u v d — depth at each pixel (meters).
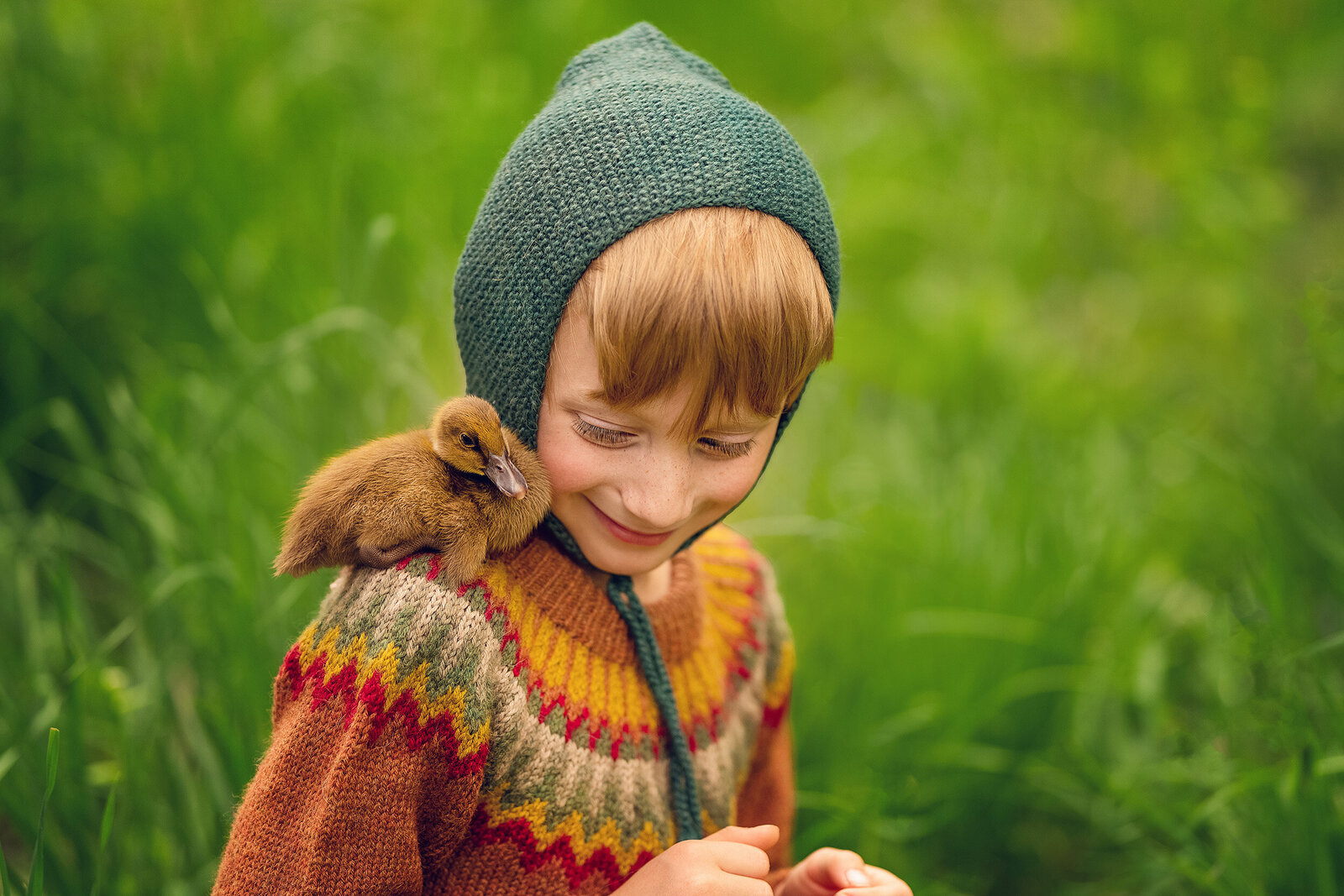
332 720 1.53
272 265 4.02
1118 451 4.62
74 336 3.88
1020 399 5.15
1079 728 3.54
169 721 2.72
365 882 1.51
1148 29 7.51
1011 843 3.51
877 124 6.61
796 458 4.57
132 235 3.99
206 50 4.50
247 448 3.38
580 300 1.57
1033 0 8.47
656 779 1.82
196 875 2.49
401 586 1.57
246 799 1.59
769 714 2.26
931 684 3.57
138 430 3.26
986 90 7.29
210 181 4.17
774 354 1.56
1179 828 2.94
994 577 3.79
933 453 4.60
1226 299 6.06
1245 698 3.18
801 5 8.01
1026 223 6.43
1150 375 5.73
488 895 1.66
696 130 1.59
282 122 4.48
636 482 1.62
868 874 1.89
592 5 6.59
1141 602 3.97
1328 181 7.06
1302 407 4.46
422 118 4.93
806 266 1.62
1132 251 6.74
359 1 5.44
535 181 1.61
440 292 4.08
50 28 4.12
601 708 1.75
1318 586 3.65
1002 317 5.68
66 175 4.00
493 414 1.59
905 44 7.64
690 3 7.62
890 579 3.71
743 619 2.14
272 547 2.97
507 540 1.65
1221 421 4.97
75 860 2.40
